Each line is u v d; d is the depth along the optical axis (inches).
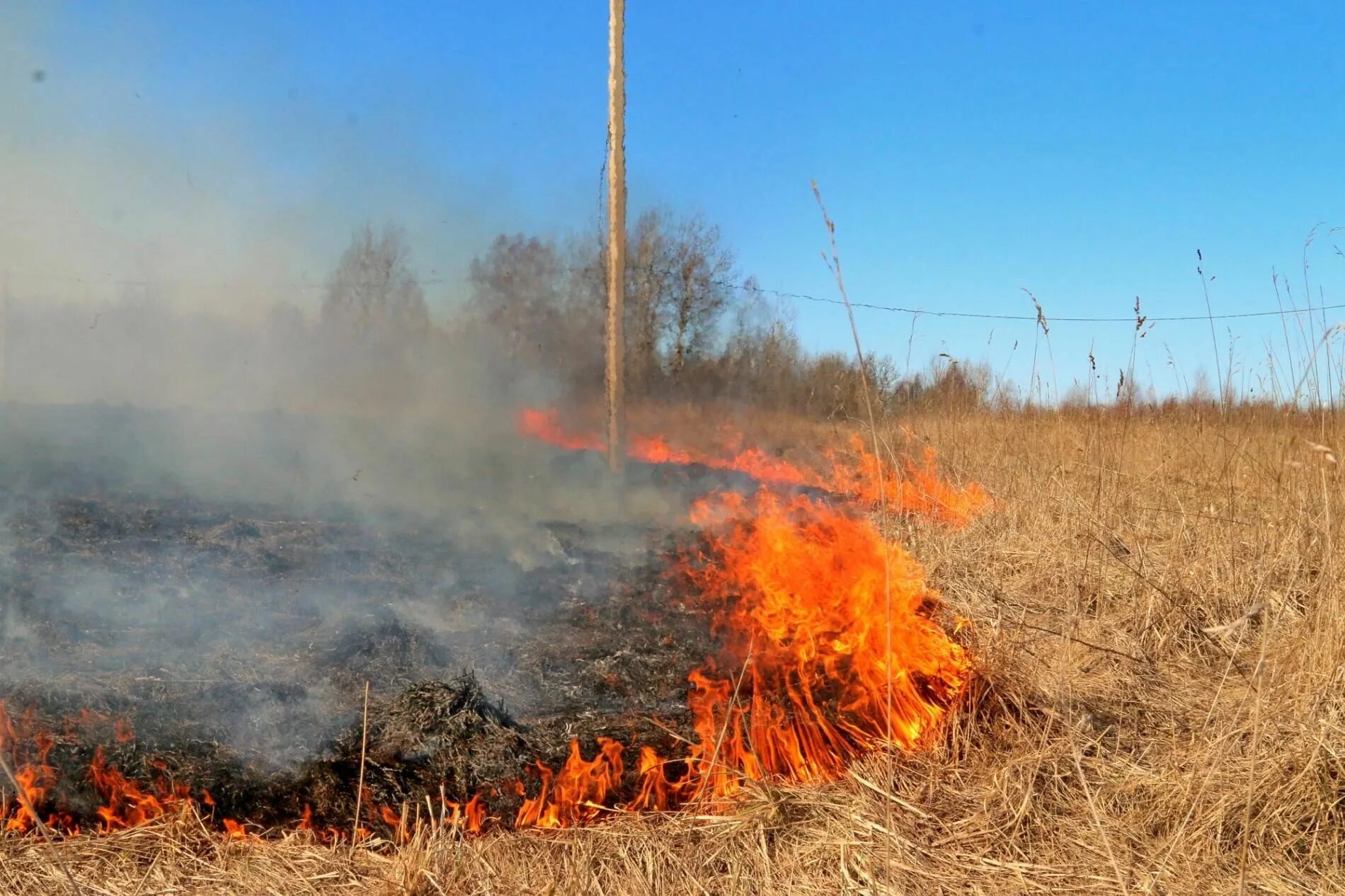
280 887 119.8
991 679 170.9
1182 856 128.3
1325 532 176.6
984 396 395.9
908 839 133.1
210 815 133.3
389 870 123.3
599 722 166.1
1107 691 182.1
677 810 145.6
